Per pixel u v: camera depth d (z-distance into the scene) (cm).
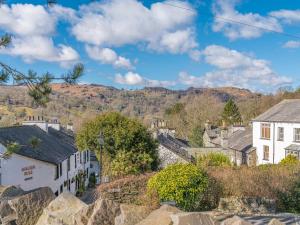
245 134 4800
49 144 3238
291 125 3709
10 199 856
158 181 1634
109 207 814
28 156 2619
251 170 1994
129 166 2514
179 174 1620
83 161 4103
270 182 1900
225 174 1842
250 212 1708
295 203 1839
